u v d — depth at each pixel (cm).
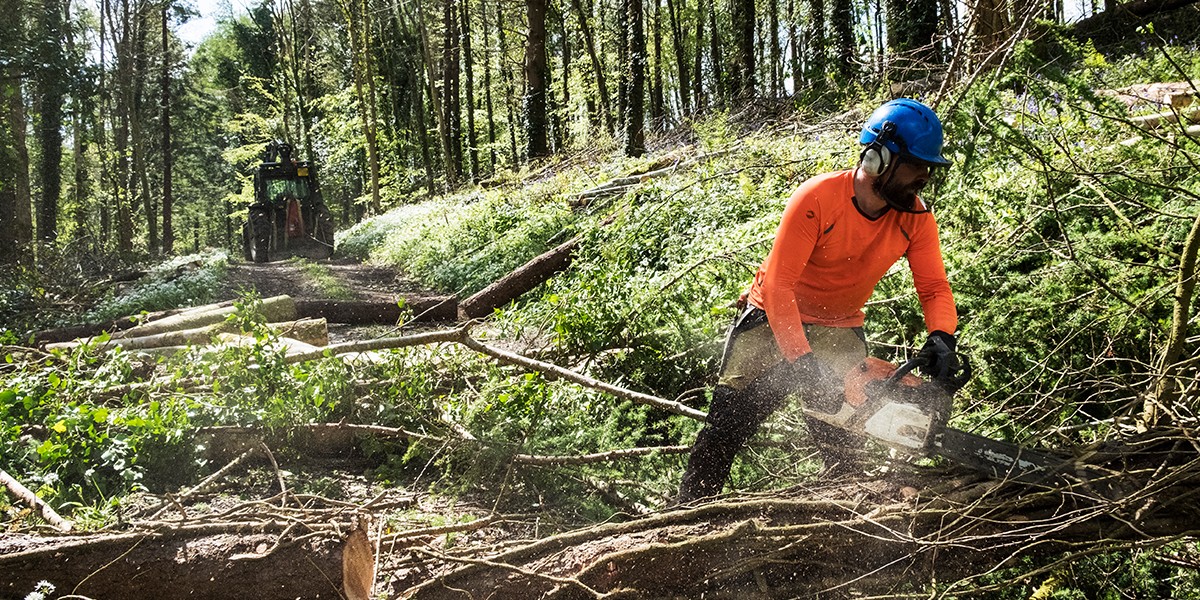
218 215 5194
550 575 270
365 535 276
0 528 315
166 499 349
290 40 4516
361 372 494
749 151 857
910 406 259
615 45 2894
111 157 3481
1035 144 447
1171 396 297
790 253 284
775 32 2773
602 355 530
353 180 4466
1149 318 367
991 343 402
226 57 5181
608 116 2555
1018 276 423
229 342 499
